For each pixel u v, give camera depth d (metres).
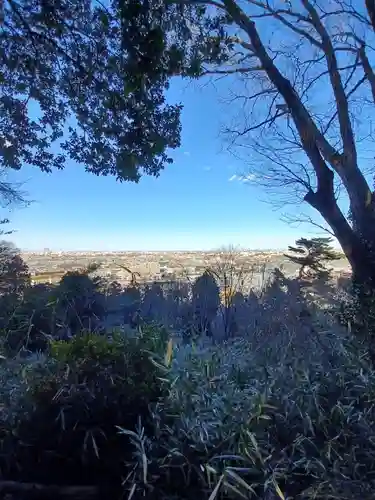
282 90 4.19
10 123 3.51
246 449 1.29
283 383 1.59
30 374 1.73
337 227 3.70
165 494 1.30
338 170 3.99
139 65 2.85
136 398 1.52
